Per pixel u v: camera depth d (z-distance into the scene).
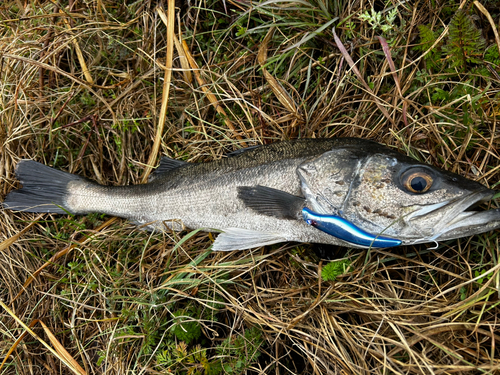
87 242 0.50
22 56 0.55
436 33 0.46
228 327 0.45
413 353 0.37
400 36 0.48
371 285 0.43
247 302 0.46
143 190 0.48
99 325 0.49
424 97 0.47
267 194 0.43
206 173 0.46
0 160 0.53
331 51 0.51
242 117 0.53
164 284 0.45
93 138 0.55
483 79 0.45
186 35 0.55
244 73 0.54
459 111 0.45
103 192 0.50
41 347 0.50
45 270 0.51
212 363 0.43
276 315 0.45
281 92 0.51
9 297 0.51
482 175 0.43
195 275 0.47
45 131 0.54
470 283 0.40
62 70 0.55
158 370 0.45
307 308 0.43
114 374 0.46
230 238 0.45
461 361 0.39
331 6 0.51
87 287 0.48
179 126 0.55
